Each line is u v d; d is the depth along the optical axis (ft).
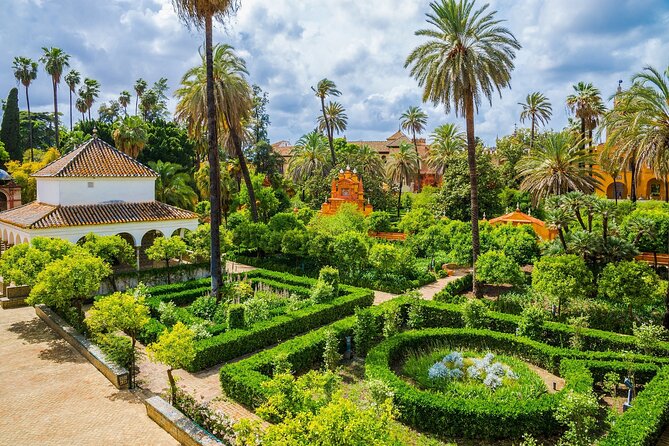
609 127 71.82
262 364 40.32
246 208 132.98
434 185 226.79
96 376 41.73
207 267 82.89
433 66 67.36
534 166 100.78
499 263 64.69
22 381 40.37
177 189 130.31
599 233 70.64
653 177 150.82
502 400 35.35
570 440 30.14
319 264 90.63
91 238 68.23
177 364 35.27
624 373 39.73
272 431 21.97
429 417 33.42
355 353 48.70
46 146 225.15
